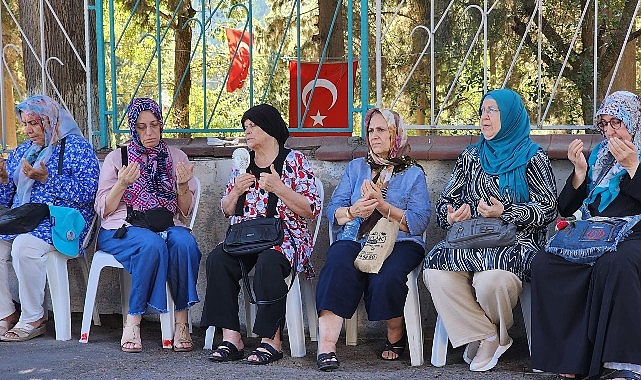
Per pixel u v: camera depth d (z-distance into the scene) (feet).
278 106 49.47
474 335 20.59
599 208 20.36
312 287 24.93
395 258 21.30
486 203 21.44
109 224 23.34
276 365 21.20
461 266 20.54
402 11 42.75
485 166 21.71
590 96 37.78
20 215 23.18
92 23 29.89
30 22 29.63
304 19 48.65
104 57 27.71
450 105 40.55
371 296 20.93
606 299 18.43
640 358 18.16
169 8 45.01
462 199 22.04
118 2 45.39
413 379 19.79
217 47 47.14
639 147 20.36
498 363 21.34
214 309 21.62
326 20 38.55
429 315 24.44
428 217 22.09
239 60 30.63
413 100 41.37
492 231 20.40
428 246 24.45
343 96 27.91
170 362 21.38
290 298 22.00
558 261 19.36
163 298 22.54
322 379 19.71
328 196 24.95
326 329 21.01
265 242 21.45
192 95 54.19
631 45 38.70
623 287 18.30
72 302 26.99
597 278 18.67
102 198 23.35
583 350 18.90
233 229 22.00
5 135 27.78
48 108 24.32
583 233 19.25
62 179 23.99
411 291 21.31
